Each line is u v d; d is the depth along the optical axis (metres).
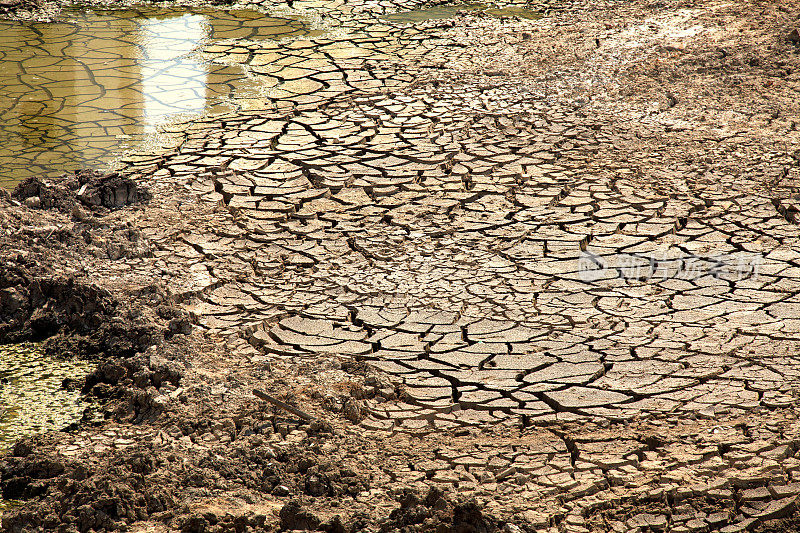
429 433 8.47
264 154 15.77
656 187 14.14
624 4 26.41
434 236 12.74
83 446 8.30
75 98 18.97
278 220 13.31
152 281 11.45
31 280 11.23
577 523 7.07
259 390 8.86
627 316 10.51
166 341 10.02
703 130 16.55
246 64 21.31
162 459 7.92
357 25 24.78
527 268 11.73
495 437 8.36
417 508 6.94
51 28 24.41
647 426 8.42
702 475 7.64
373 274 11.70
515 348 9.92
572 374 9.38
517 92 18.84
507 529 6.81
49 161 15.59
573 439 8.23
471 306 10.85
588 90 18.91
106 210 13.49
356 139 16.36
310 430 8.37
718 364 9.45
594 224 12.98
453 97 18.59
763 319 10.33
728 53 20.92
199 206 13.73
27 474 7.99
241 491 7.52
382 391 9.11
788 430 8.23
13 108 18.31
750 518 7.13
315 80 20.03
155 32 24.16
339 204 13.83
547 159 15.33
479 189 14.22
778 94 18.36
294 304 11.01
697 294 10.98
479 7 26.80
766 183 14.17
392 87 19.33
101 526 7.02
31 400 9.30
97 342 10.29
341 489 7.50
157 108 18.38
